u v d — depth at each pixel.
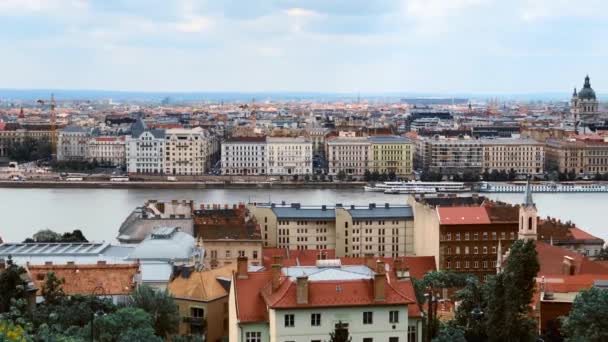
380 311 193.00
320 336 191.00
